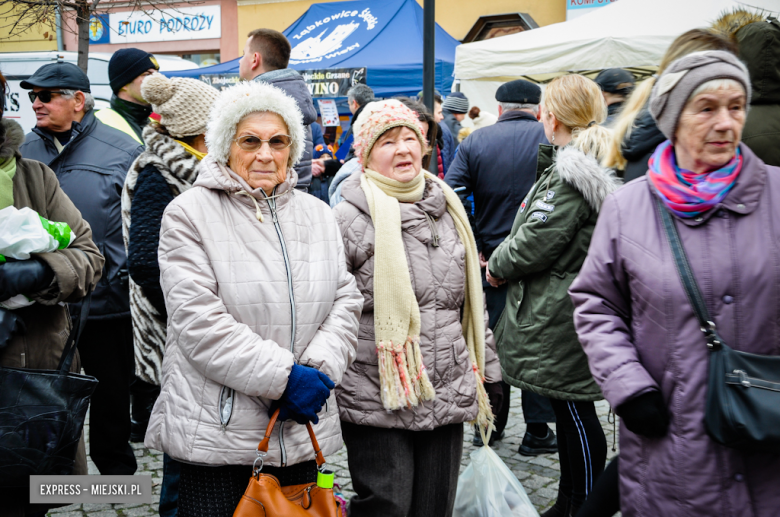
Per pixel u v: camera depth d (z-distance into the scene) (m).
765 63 2.20
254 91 2.09
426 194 2.60
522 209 2.93
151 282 2.56
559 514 2.93
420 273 2.45
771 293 1.67
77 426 2.15
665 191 1.78
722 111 1.72
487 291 4.06
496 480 2.64
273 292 2.01
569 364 2.74
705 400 1.68
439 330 2.46
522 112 3.96
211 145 2.10
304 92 3.89
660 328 1.76
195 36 16.06
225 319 1.92
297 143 2.18
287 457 1.99
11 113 11.02
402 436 2.44
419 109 3.13
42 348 2.28
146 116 4.01
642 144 2.36
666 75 1.81
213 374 1.91
